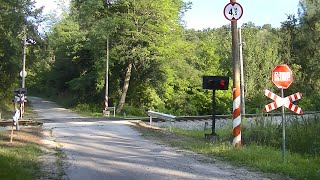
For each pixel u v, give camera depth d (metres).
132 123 24.45
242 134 15.69
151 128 21.50
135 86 49.84
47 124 23.47
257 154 11.84
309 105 51.47
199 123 27.31
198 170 10.06
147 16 43.53
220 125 27.34
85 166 10.49
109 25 42.06
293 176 9.41
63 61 65.44
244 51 51.91
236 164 10.95
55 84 72.81
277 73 11.23
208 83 17.20
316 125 15.03
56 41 62.22
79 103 53.12
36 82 91.94
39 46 40.97
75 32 57.25
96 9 44.97
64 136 17.55
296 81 57.31
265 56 51.84
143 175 9.37
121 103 47.06
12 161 10.39
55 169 10.04
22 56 38.84
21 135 16.66
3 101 44.19
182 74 50.06
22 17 33.62
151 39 43.81
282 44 61.62
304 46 61.97
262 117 16.45
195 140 16.44
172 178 9.05
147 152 13.07
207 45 57.59
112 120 27.77
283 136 11.08
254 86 50.44
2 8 32.50
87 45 46.22
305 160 11.59
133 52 43.28
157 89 49.34
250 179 9.07
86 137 17.23
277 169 10.00
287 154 12.17
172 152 13.10
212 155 12.48
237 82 14.39
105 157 12.00
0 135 16.25
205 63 57.03
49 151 13.20
